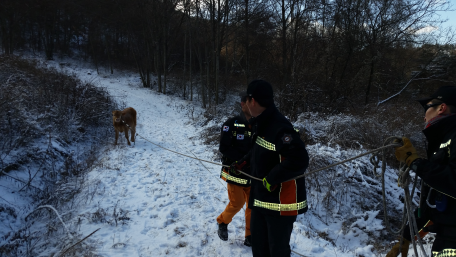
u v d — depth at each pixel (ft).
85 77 87.20
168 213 13.88
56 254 10.33
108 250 10.64
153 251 10.75
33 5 93.15
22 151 19.27
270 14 67.21
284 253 7.64
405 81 56.18
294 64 47.03
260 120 7.59
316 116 31.53
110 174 19.71
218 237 11.78
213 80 81.20
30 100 27.86
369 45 55.31
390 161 22.36
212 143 31.24
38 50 112.06
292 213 7.50
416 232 6.54
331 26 61.16
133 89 81.56
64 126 26.94
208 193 16.98
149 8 84.58
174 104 70.49
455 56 51.57
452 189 5.19
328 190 16.87
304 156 6.75
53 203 14.85
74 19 109.40
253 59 84.89
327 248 11.44
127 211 14.05
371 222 14.61
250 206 8.19
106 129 35.06
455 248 5.65
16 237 11.64
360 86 57.67
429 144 6.39
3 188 15.34
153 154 26.13
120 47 119.24
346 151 21.52
